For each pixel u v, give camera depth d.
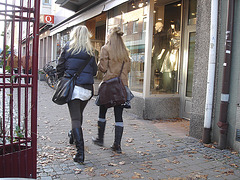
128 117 6.72
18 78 2.59
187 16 6.83
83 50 3.73
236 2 4.18
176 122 6.46
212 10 4.41
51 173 3.23
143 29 6.84
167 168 3.52
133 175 3.27
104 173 3.29
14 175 2.59
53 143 4.41
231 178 3.27
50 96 10.39
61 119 6.30
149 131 5.45
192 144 4.59
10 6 2.45
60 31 14.77
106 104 3.95
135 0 7.29
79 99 3.72
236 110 4.23
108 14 8.99
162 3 6.73
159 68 6.81
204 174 3.36
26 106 2.70
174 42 6.98
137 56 7.11
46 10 18.45
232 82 4.28
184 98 6.88
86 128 5.53
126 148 4.30
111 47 4.01
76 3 11.40
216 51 4.48
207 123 4.58
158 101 6.72
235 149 4.25
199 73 4.84
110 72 4.01
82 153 3.58
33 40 2.63
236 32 4.20
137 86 7.07
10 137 2.66
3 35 2.54
